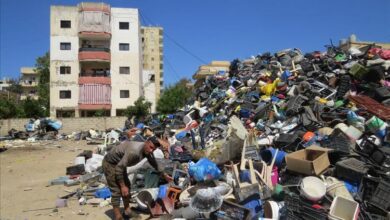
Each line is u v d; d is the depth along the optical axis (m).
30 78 79.62
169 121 17.27
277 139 7.97
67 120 31.70
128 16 42.00
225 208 5.32
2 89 71.50
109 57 41.41
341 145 6.61
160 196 6.41
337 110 9.09
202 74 37.31
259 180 6.14
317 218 4.91
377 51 12.88
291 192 5.58
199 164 6.31
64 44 40.66
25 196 8.72
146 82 47.06
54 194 8.71
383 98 9.35
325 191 5.21
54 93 40.31
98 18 40.75
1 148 19.53
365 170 5.68
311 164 5.80
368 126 7.55
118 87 41.66
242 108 11.90
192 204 5.40
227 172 6.64
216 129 11.02
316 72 12.57
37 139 25.53
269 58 17.77
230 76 19.23
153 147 5.99
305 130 8.58
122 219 6.07
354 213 4.84
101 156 11.03
